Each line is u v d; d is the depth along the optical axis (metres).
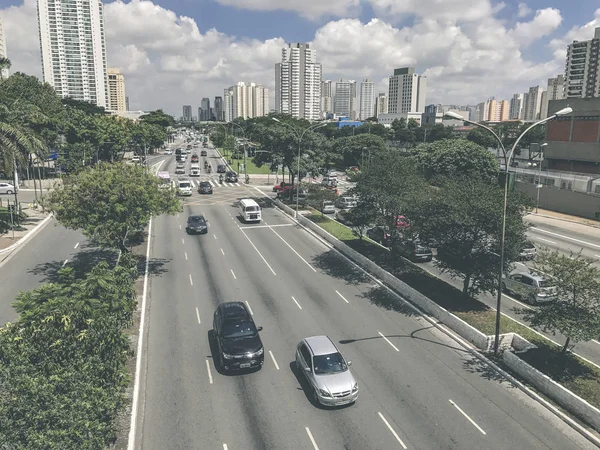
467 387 19.20
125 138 95.69
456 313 25.66
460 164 70.00
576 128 66.62
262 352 20.11
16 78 72.50
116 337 16.17
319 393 17.39
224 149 135.75
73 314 15.39
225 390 18.58
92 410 13.12
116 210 27.81
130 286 22.12
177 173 90.19
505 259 25.25
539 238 44.53
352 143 99.44
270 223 49.44
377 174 33.25
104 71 183.25
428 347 22.69
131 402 17.55
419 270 33.19
